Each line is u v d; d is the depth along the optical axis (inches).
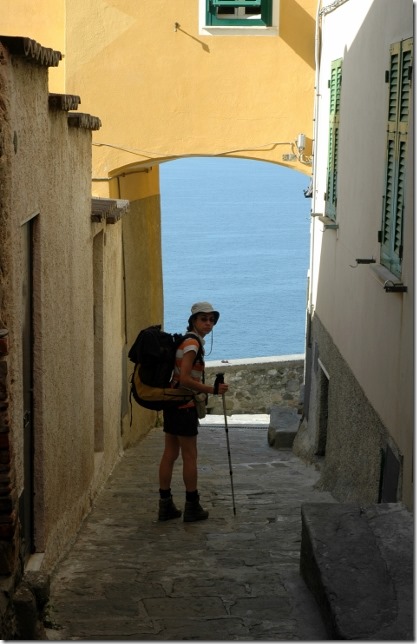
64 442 322.3
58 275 310.8
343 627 205.2
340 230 447.5
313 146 547.2
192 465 352.5
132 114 561.6
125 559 303.9
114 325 502.3
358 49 402.9
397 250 304.2
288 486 443.5
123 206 487.5
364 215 378.9
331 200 479.5
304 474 479.8
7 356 234.1
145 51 557.9
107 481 454.9
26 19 558.6
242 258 3211.1
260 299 2420.0
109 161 563.5
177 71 560.7
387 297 322.3
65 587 273.3
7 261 233.1
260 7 557.6
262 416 733.9
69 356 335.6
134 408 594.9
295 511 374.9
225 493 415.5
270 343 1921.8
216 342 1926.7
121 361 535.5
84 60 556.4
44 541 281.7
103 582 277.6
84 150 373.7
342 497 392.5
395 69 315.6
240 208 5123.0
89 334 395.5
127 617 247.8
